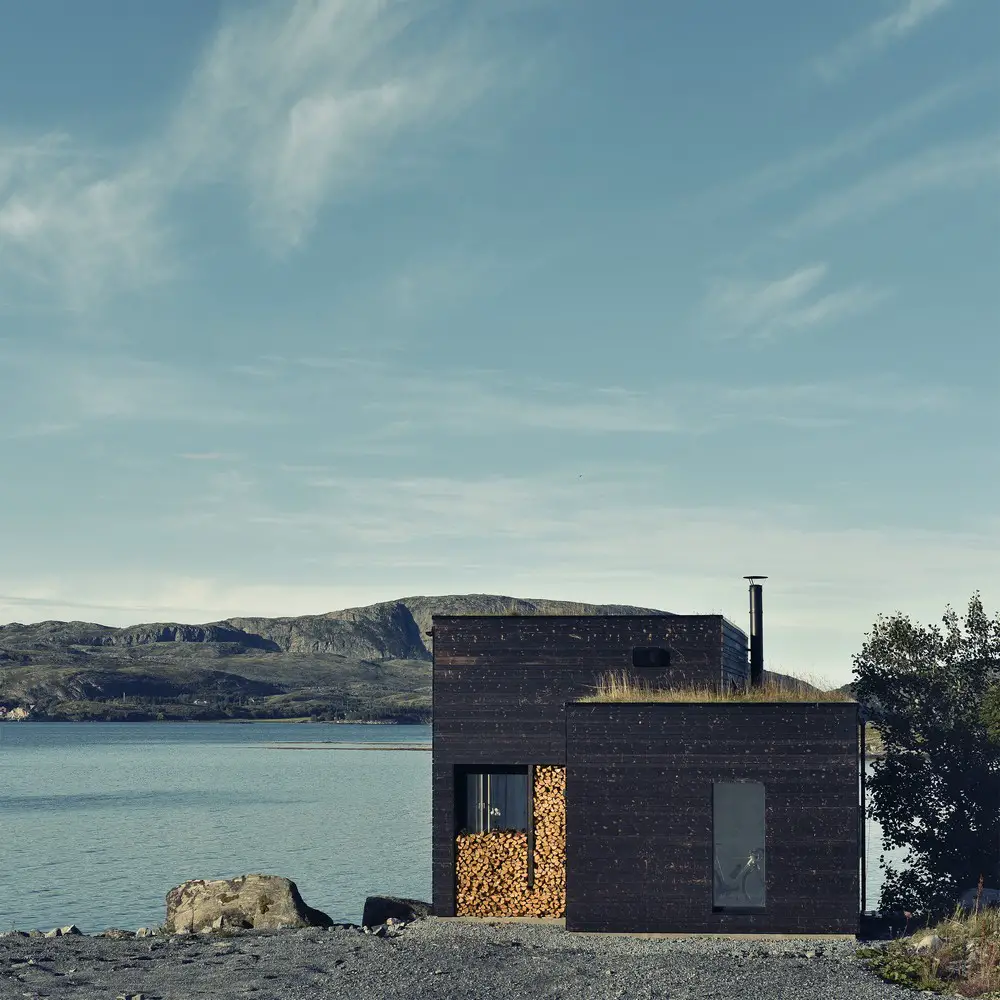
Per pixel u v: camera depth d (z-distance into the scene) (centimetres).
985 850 2578
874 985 1630
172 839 6041
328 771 13762
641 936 2066
